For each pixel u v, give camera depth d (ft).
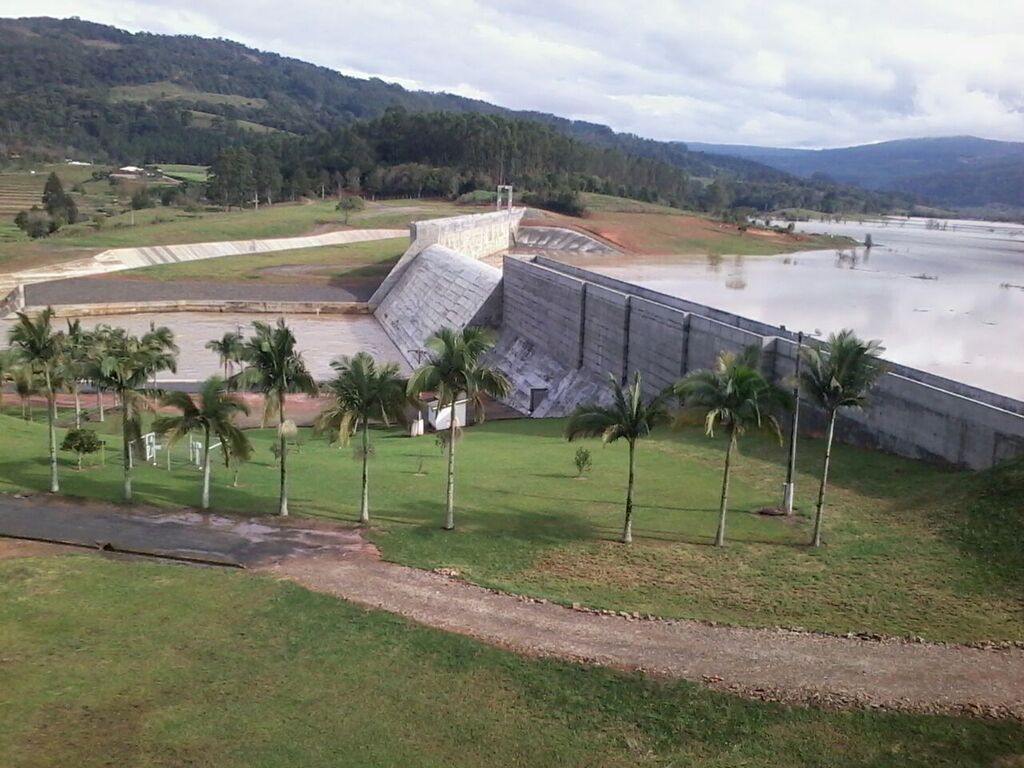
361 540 127.03
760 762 74.23
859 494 139.95
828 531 125.29
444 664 91.09
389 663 91.56
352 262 533.14
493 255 601.62
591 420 123.65
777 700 81.87
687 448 179.93
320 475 166.40
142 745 77.61
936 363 326.65
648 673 87.56
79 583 108.99
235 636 97.19
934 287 565.53
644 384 234.17
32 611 101.24
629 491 124.98
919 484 138.21
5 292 431.84
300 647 94.89
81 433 164.45
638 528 131.23
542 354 304.71
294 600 105.81
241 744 78.02
